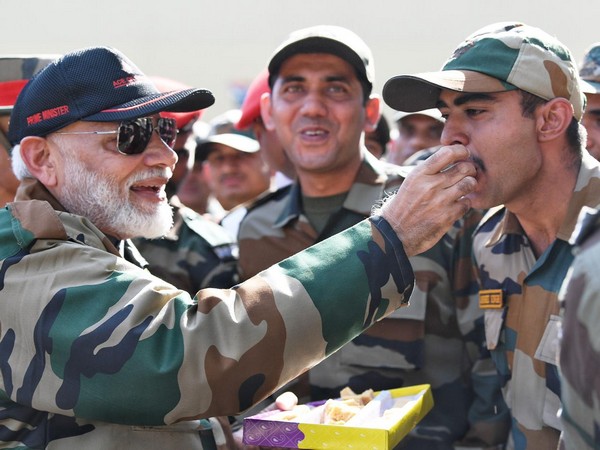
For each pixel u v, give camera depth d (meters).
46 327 2.41
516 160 2.71
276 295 2.36
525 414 2.94
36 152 2.77
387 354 3.49
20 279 2.49
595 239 1.74
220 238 4.16
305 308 2.35
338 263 2.41
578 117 2.78
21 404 2.47
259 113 5.01
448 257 3.50
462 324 3.49
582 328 1.69
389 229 2.47
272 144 5.05
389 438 2.49
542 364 2.87
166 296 2.43
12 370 2.46
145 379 2.33
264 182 6.02
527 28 2.79
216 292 2.42
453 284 3.50
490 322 3.07
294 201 3.88
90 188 2.74
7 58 3.54
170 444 2.54
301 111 3.73
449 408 3.50
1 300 2.49
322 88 3.72
